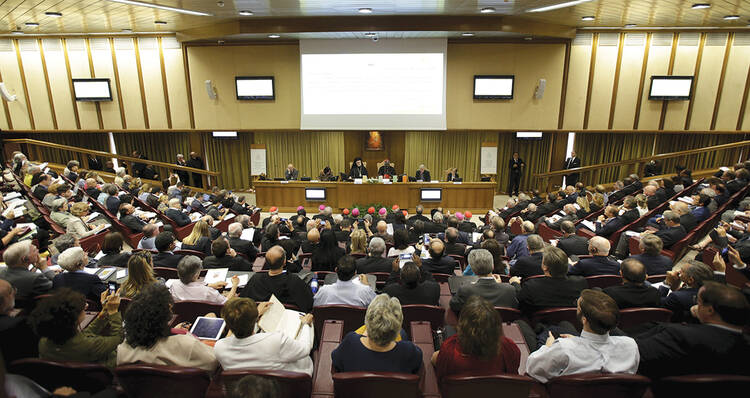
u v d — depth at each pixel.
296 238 6.51
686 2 7.41
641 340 2.40
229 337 2.34
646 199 7.23
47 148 12.77
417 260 4.14
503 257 5.17
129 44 11.25
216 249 4.29
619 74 10.91
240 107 11.18
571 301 3.14
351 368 2.16
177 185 9.59
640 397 2.08
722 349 2.17
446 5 7.62
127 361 2.21
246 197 12.94
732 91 10.95
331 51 10.30
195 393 2.12
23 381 1.92
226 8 7.71
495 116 10.93
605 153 12.70
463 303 3.28
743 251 4.51
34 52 11.46
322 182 10.72
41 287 3.47
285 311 2.70
